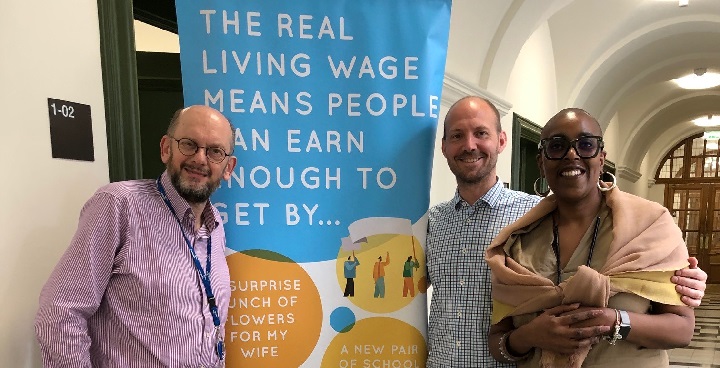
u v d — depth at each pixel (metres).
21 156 1.27
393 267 1.56
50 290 1.12
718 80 7.29
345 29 1.50
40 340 1.10
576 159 1.14
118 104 1.59
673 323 1.08
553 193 1.25
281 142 1.50
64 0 1.40
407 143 1.54
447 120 1.49
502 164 3.75
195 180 1.26
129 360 1.21
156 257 1.23
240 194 1.50
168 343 1.22
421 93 1.54
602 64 5.00
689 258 1.10
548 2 3.34
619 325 1.05
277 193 1.52
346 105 1.52
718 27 4.84
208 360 1.29
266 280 1.53
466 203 1.52
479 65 3.33
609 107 6.45
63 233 1.40
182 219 1.29
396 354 1.57
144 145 2.39
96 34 1.53
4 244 1.23
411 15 1.52
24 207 1.28
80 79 1.46
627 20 4.55
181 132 1.26
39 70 1.32
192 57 1.46
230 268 1.51
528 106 4.30
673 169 11.70
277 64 1.48
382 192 1.55
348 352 1.57
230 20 1.46
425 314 1.58
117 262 1.20
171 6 2.54
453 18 2.82
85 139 1.48
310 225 1.53
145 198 1.25
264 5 1.47
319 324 1.55
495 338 1.30
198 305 1.28
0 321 1.23
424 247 1.57
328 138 1.52
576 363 1.10
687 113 9.61
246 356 1.53
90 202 1.20
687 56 6.07
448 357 1.47
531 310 1.16
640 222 1.13
